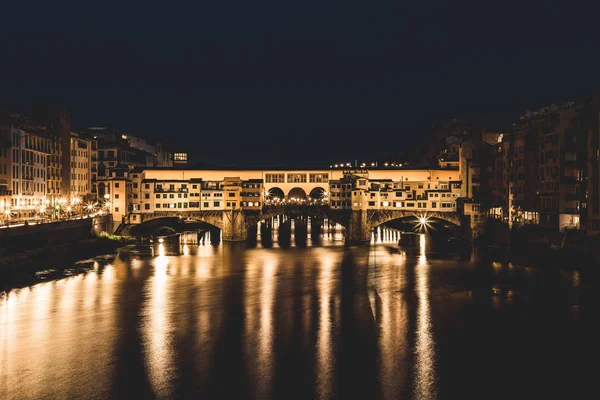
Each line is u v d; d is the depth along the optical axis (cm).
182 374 5197
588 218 10800
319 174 18212
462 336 6266
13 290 8494
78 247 12125
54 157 15538
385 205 16875
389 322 6819
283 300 8019
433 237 16912
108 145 19138
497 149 16488
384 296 8275
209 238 17462
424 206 16850
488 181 17062
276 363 5453
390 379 5100
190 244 15612
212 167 18488
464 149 17288
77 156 17562
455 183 16988
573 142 12162
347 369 5312
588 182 10838
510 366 5403
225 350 5806
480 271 10388
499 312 7250
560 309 7356
